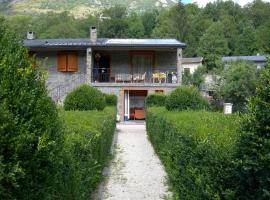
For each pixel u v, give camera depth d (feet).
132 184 30.25
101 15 268.41
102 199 25.98
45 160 10.90
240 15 282.97
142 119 94.22
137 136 62.39
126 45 90.89
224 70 110.52
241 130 12.53
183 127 23.04
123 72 97.50
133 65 97.55
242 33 241.96
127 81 93.81
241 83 98.07
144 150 47.44
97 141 26.04
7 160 9.48
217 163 14.06
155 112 49.73
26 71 11.01
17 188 9.81
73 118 28.17
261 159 11.18
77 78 94.79
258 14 276.41
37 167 10.50
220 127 18.53
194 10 299.58
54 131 11.65
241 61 113.60
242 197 12.69
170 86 90.68
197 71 154.10
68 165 15.02
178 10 260.42
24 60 11.39
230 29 243.81
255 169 11.48
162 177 32.50
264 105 11.85
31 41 101.60
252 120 12.02
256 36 216.13
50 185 11.48
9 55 10.79
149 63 97.55
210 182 14.57
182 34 253.44
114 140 56.75
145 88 91.04
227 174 13.33
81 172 18.37
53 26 231.30
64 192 14.10
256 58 174.29
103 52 97.66
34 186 10.54
